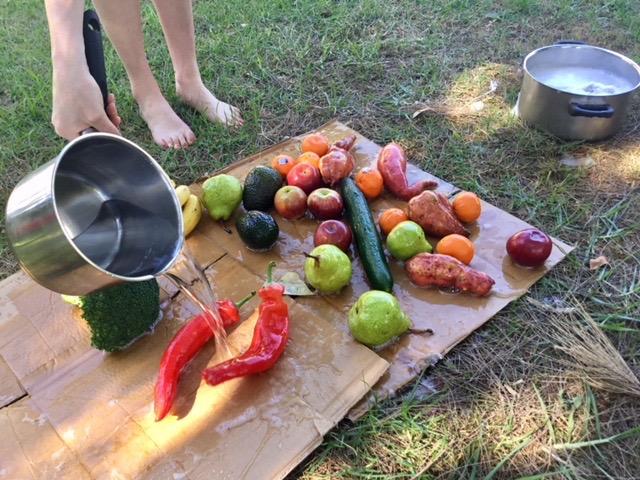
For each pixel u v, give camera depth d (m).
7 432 0.75
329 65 1.53
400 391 0.78
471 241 0.99
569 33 1.61
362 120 1.33
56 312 0.90
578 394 0.77
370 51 1.57
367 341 0.81
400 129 1.30
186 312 0.89
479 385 0.79
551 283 0.92
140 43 1.22
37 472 0.71
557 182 1.13
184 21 1.24
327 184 1.07
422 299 0.90
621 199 1.08
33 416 0.76
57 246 0.60
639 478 0.69
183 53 1.29
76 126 0.82
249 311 0.89
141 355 0.83
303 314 0.87
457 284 0.89
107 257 0.70
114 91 1.43
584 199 1.09
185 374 0.80
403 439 0.74
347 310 0.88
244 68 1.52
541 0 1.76
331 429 0.74
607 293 0.91
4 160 1.25
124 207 0.74
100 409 0.77
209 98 1.35
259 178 1.05
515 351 0.83
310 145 1.14
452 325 0.86
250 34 1.66
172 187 0.75
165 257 0.71
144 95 1.29
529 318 0.87
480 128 1.28
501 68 1.49
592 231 1.02
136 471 0.70
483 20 1.69
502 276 0.93
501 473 0.70
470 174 1.16
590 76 1.30
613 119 1.18
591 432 0.73
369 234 0.94
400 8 1.76
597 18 1.66
